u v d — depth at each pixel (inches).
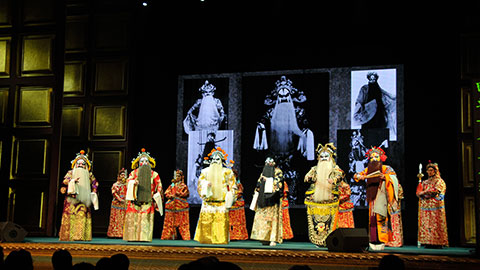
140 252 253.3
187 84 400.2
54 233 346.9
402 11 358.3
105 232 383.6
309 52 378.9
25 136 360.2
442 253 244.8
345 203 318.0
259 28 386.3
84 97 397.7
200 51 398.6
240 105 388.8
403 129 354.3
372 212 275.3
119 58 394.3
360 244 239.1
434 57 352.8
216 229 299.3
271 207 292.8
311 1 373.1
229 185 304.2
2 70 367.9
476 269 216.7
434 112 350.0
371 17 363.9
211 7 386.9
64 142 396.2
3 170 358.9
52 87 361.4
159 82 403.2
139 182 314.8
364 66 367.2
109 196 386.3
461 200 324.5
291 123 376.5
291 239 365.4
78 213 315.6
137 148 398.9
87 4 400.8
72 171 322.0
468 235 319.6
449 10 343.9
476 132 227.6
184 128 397.1
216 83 394.9
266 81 386.0
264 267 238.4
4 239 281.9
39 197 351.6
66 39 401.1
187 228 354.6
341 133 365.7
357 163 359.6
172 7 390.3
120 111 390.6
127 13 395.5
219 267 120.6
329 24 373.4
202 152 390.9
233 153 385.7
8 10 372.5
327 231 280.8
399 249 288.7
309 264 234.4
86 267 125.7
